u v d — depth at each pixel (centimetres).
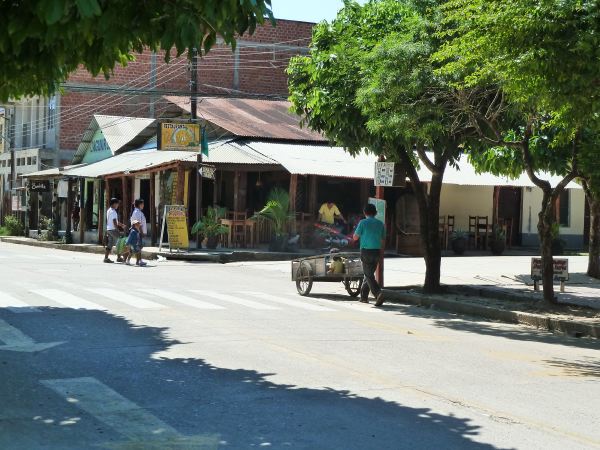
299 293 1700
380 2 1675
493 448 600
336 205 3206
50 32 523
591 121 1174
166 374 834
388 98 1364
